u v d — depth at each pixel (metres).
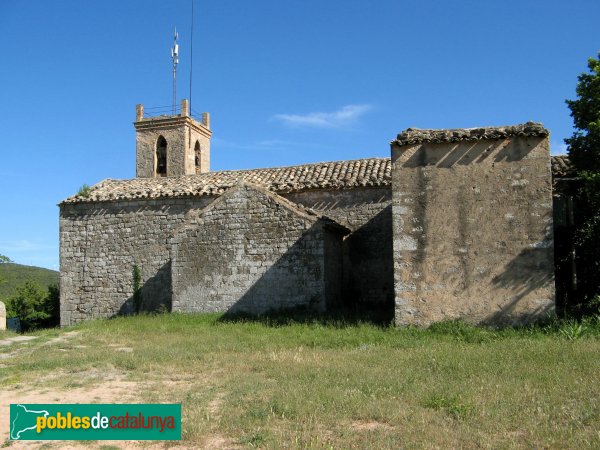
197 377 9.88
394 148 14.45
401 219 14.21
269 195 18.14
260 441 6.31
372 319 15.64
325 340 12.96
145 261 21.62
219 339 13.79
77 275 22.25
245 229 18.25
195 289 18.55
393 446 6.05
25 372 10.68
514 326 13.37
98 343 14.38
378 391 8.15
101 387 9.33
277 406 7.50
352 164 21.62
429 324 13.80
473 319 13.62
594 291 15.96
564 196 17.03
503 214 13.77
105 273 22.02
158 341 14.08
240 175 22.89
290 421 7.02
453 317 13.72
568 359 9.73
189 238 18.78
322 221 17.53
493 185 13.90
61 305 22.23
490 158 13.98
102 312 21.86
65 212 22.67
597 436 6.08
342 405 7.50
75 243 22.44
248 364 10.67
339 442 6.22
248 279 18.03
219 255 18.41
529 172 13.77
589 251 16.09
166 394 8.66
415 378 8.84
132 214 22.00
